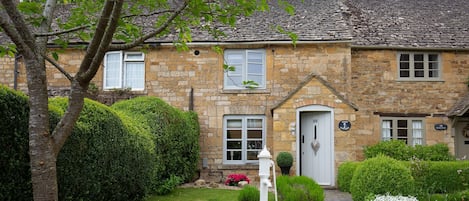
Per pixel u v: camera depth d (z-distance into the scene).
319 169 15.38
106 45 5.05
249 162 16.48
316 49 16.47
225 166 16.39
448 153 16.67
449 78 17.61
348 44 16.38
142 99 13.20
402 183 9.53
